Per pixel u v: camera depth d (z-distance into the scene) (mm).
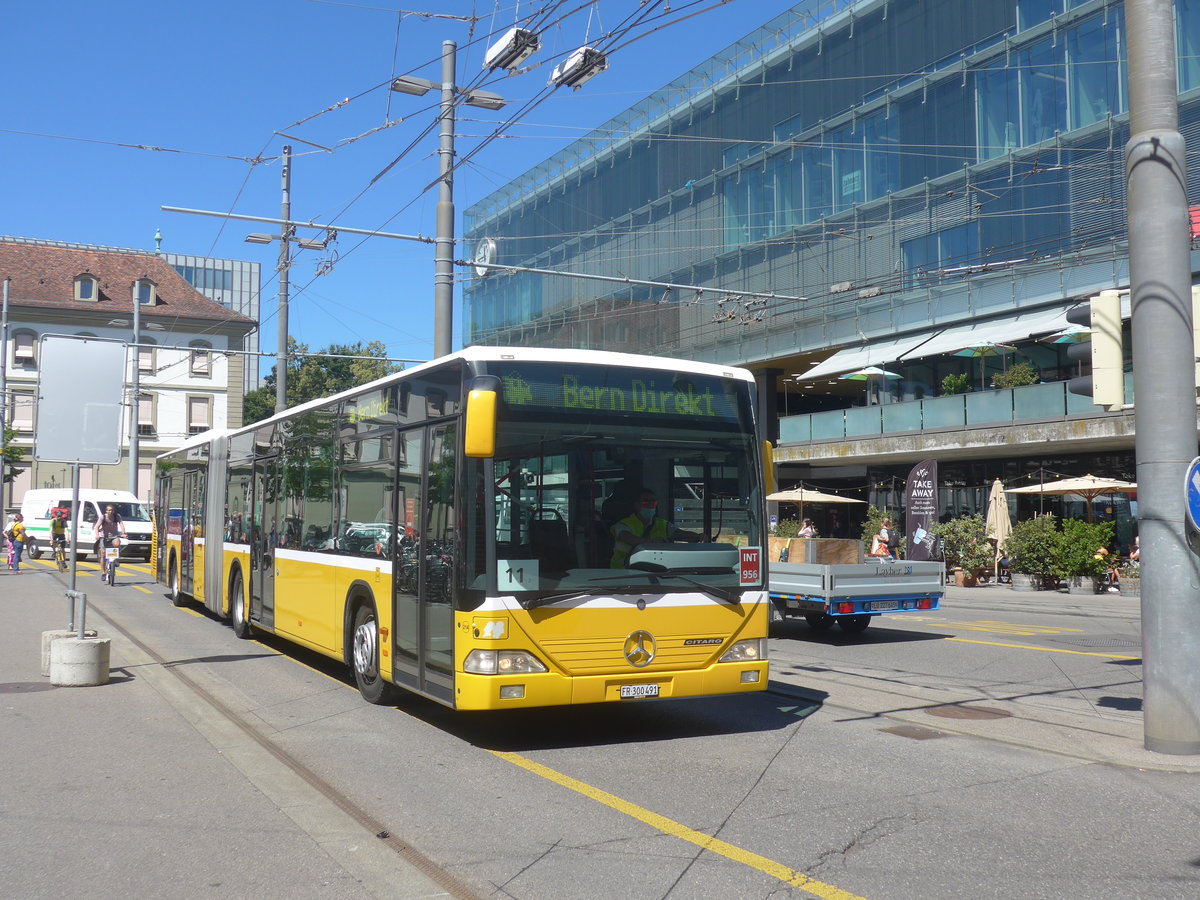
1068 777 7039
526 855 5469
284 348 25672
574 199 48906
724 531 8484
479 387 7461
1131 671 12008
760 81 39969
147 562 38188
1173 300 7645
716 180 41594
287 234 24703
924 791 6715
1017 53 31156
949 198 33031
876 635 16062
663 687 8031
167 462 21734
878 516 33156
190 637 15070
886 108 35219
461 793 6723
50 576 29406
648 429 8328
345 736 8492
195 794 6582
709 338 41719
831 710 9586
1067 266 29766
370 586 9773
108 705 9453
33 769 7188
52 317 57781
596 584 7910
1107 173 28641
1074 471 31094
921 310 34219
